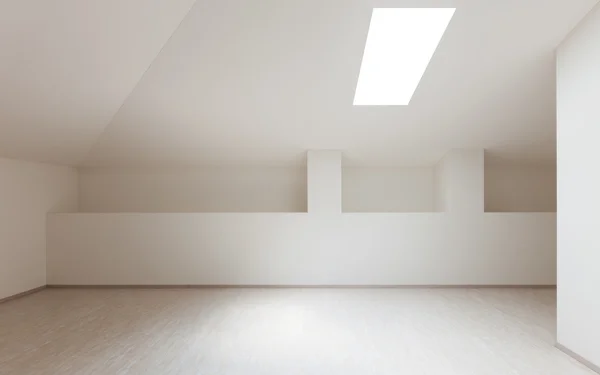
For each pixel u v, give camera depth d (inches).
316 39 186.2
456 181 275.3
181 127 251.8
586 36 154.7
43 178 274.5
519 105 229.5
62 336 180.1
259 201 308.7
